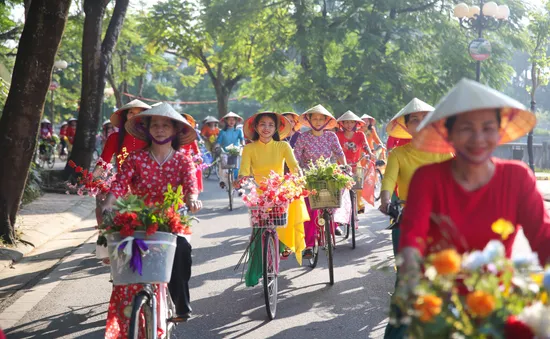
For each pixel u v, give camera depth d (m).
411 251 2.92
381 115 28.83
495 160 3.25
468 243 3.18
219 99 41.59
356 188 10.71
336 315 6.80
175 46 37.91
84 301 7.52
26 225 12.08
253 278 7.38
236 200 17.61
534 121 3.11
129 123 5.25
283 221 6.70
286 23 32.41
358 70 28.84
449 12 30.47
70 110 58.84
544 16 26.33
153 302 4.71
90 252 10.39
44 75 9.98
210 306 7.23
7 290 8.06
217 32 34.25
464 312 2.56
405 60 30.50
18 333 6.38
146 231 4.38
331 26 29.47
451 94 3.04
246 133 8.02
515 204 3.17
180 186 4.58
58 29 9.97
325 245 8.59
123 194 5.23
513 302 2.54
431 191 3.20
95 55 19.06
